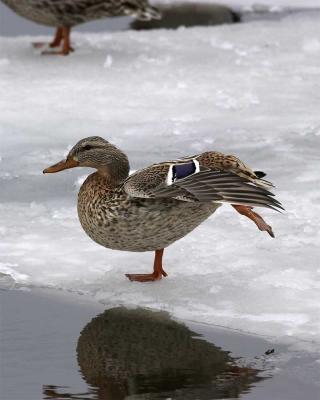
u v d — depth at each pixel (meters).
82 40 22.20
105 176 10.83
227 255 11.48
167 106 17.48
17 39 22.41
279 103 17.58
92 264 11.48
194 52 21.09
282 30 22.89
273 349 9.46
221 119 16.77
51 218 12.78
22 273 11.30
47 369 9.28
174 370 9.16
